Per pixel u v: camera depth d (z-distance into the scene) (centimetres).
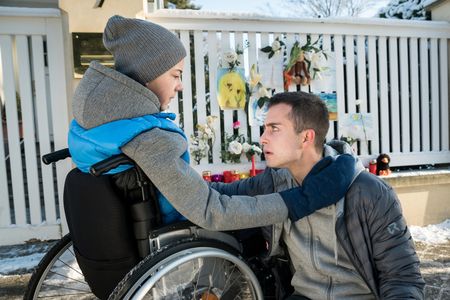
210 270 147
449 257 306
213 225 126
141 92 131
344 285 138
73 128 136
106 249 131
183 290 140
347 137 384
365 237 132
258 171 354
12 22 313
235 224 127
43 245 324
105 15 305
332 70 377
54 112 322
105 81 130
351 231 132
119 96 128
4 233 325
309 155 140
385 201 130
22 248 319
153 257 125
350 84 385
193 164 347
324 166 133
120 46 139
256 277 149
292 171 145
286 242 151
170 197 124
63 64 321
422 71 409
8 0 654
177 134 132
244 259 145
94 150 126
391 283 126
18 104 551
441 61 415
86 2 302
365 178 133
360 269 132
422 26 400
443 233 361
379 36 391
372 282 131
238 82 351
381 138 398
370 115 390
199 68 346
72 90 308
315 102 137
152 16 331
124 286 120
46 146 327
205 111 350
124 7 308
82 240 137
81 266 144
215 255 135
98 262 134
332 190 127
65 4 300
